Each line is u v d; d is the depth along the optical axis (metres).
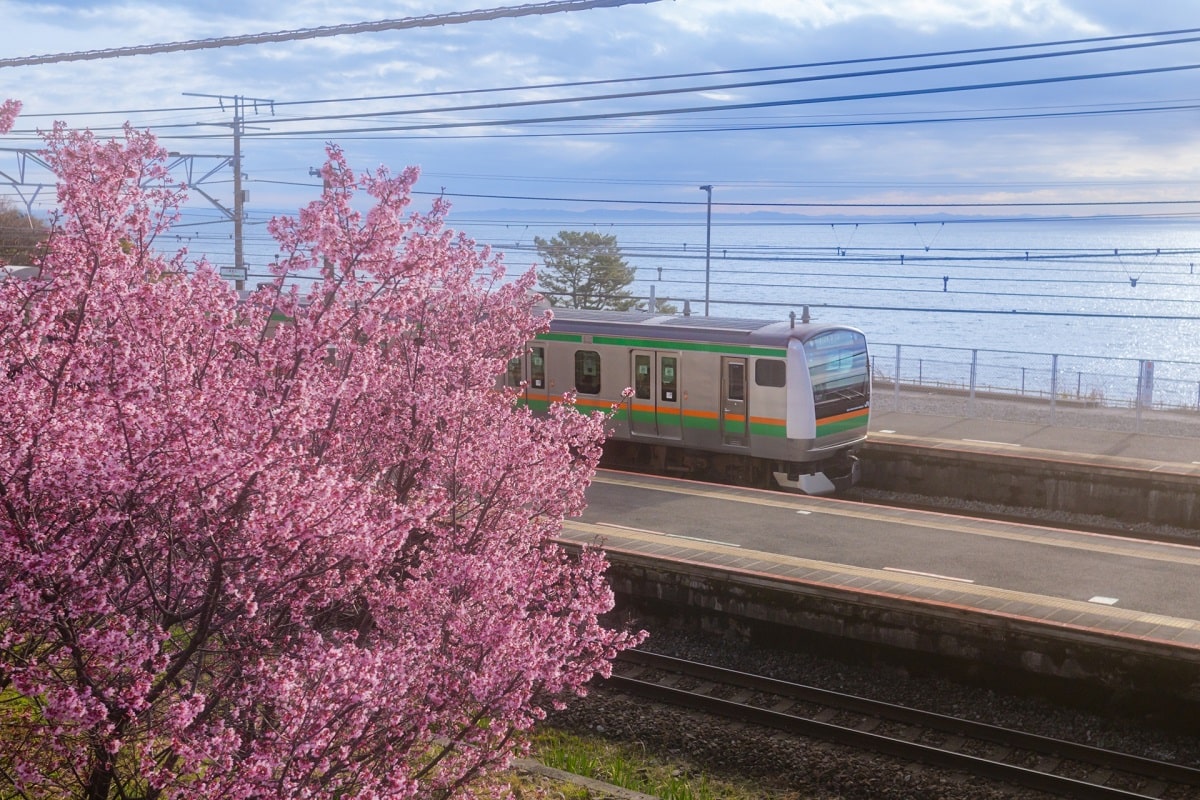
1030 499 19.86
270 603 5.55
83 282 5.40
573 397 8.86
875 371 30.33
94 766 5.06
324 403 6.20
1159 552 14.11
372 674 5.01
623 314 21.95
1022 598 12.07
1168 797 9.39
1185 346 81.56
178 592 5.47
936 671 11.83
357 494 5.37
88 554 5.00
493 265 10.82
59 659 4.95
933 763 10.01
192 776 5.55
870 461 21.56
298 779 4.80
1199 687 10.33
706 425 19.67
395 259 6.09
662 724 10.95
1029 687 11.31
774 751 10.30
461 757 6.48
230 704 5.41
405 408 8.06
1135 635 10.74
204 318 6.37
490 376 9.33
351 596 6.68
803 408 18.69
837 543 14.45
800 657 12.59
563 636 6.50
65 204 5.56
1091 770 9.85
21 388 4.84
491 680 5.89
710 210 29.59
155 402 4.89
